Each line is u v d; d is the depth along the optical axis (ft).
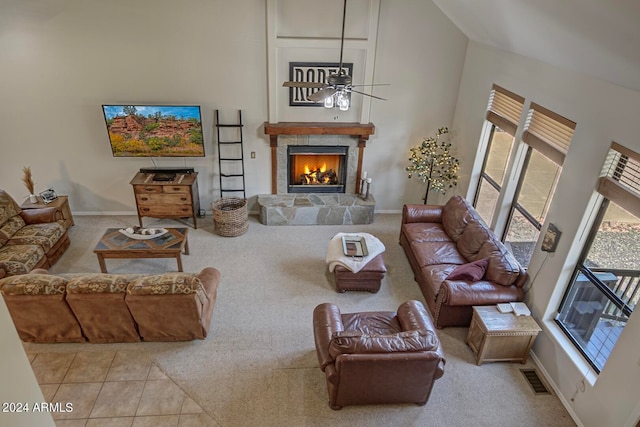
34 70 19.27
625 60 9.65
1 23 18.17
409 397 12.50
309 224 22.82
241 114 21.29
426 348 11.61
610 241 11.99
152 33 19.13
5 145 20.74
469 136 20.56
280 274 18.72
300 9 19.27
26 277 13.65
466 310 15.42
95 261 19.39
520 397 13.33
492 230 18.30
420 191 24.22
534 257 15.01
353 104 21.76
